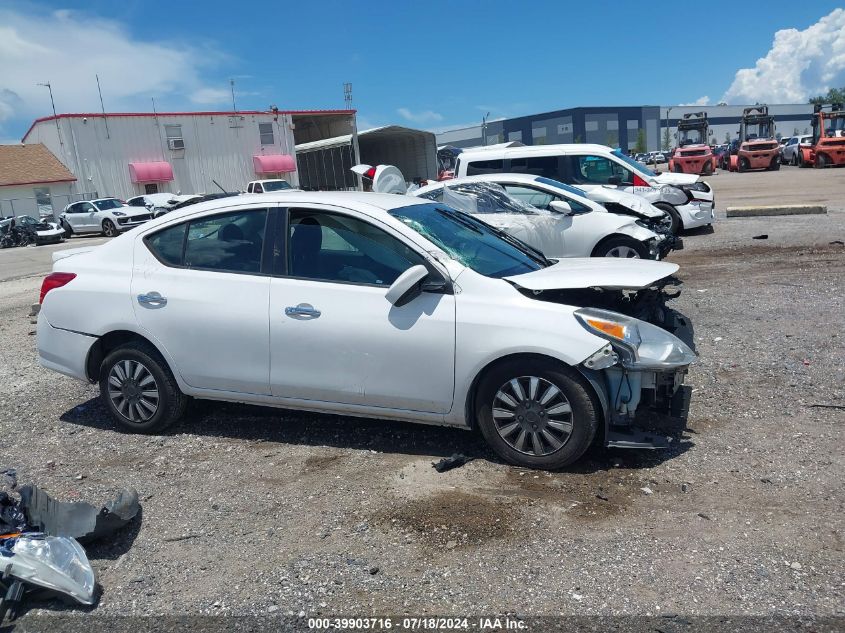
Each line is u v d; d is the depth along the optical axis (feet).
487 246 15.90
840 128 120.98
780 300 26.07
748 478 13.00
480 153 42.52
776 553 10.73
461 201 31.37
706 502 12.28
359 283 14.52
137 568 11.32
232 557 11.46
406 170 142.72
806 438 14.43
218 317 15.29
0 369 24.04
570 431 13.32
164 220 16.47
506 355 13.43
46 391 20.97
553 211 30.68
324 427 16.61
